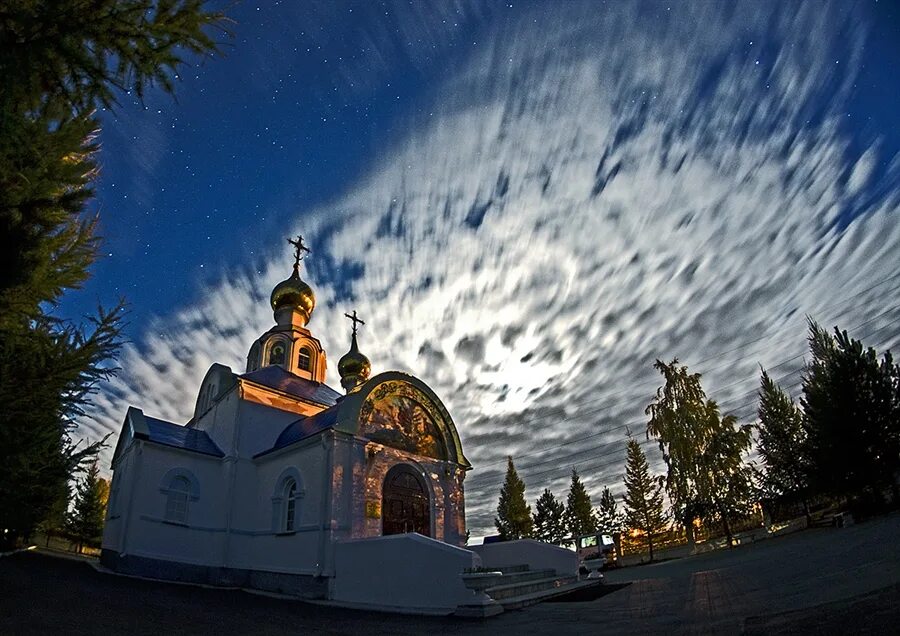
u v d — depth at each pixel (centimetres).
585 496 6238
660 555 3675
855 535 1678
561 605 1271
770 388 3997
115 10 511
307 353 3053
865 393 2694
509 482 6156
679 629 731
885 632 485
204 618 1130
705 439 3528
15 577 1401
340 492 1861
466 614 1227
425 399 2311
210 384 2645
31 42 502
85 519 4091
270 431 2345
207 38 554
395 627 1088
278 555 1942
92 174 705
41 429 923
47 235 711
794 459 3434
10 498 1066
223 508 2109
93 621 973
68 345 823
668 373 3788
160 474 2048
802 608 691
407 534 1504
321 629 1055
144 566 1884
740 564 1628
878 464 2597
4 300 702
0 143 574
